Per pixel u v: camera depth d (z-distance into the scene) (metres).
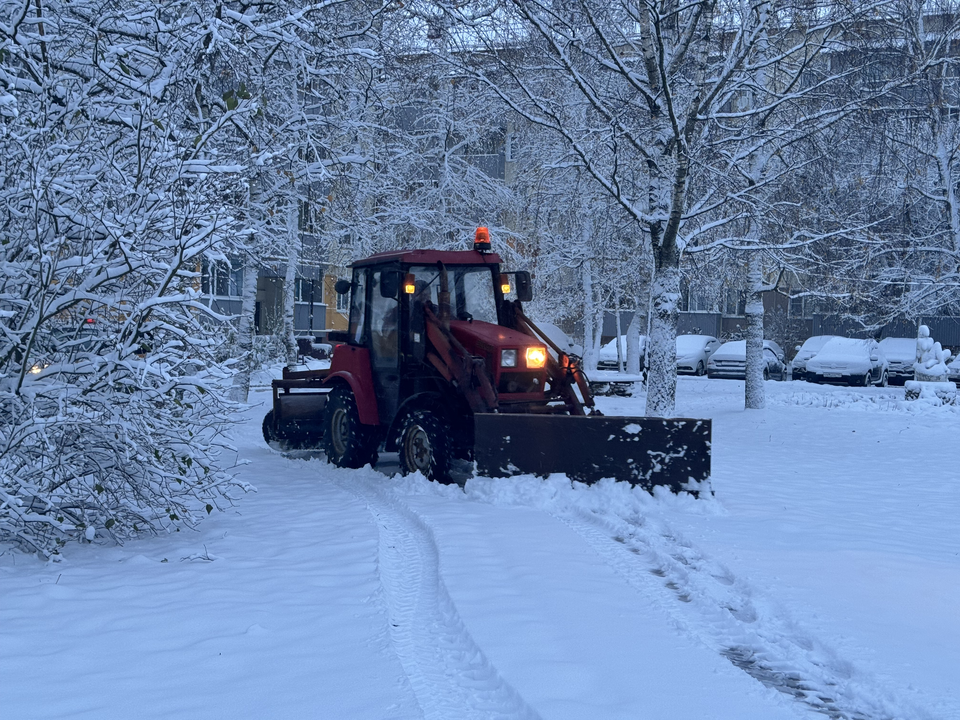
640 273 17.94
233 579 5.12
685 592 4.88
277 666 3.69
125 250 5.60
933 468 10.19
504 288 9.67
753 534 6.41
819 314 32.78
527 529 6.47
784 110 11.54
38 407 5.90
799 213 11.98
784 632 4.28
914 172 18.88
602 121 12.16
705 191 11.62
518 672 3.58
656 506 7.40
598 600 4.66
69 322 6.36
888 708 3.39
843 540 6.25
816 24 10.59
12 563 5.61
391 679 3.54
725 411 16.44
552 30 10.59
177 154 6.32
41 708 3.25
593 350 24.14
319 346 29.41
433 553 5.95
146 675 3.59
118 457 6.01
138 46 7.27
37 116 5.98
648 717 3.18
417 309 9.12
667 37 10.95
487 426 7.93
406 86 13.77
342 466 9.80
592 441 7.73
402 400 9.16
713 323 37.12
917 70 11.08
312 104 10.77
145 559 5.60
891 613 4.48
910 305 20.27
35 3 6.98
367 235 16.48
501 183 19.05
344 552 5.78
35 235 5.87
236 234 6.18
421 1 10.73
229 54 8.62
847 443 12.46
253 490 6.46
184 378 5.96
